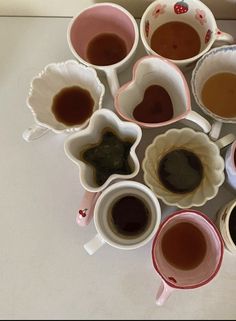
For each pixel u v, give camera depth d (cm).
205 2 48
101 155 45
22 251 45
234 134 46
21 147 48
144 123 43
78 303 44
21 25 51
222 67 47
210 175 44
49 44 50
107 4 45
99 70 46
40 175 47
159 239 42
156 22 47
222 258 40
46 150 48
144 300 44
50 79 47
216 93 46
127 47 48
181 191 44
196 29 47
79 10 50
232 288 44
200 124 42
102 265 45
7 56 50
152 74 45
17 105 49
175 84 44
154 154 45
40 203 46
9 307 44
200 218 41
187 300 44
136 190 43
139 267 44
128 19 45
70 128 45
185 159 45
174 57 47
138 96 46
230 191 45
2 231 46
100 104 44
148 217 43
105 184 40
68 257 45
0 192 47
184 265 42
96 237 42
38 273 45
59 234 45
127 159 45
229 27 50
